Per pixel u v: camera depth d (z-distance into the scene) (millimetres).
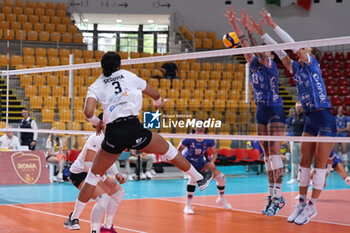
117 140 6410
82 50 31641
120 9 35188
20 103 24453
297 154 18484
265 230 9156
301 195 9320
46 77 26250
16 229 8922
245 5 35656
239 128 19859
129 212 11320
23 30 31719
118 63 6727
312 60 8742
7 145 17234
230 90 27219
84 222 9703
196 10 35844
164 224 9742
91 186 6828
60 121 21656
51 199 13391
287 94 30281
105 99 6570
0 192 14898
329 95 30609
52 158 17719
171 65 27234
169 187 16938
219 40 34562
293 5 35500
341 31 35250
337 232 8977
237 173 22625
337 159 13898
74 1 34844
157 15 35719
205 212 11445
